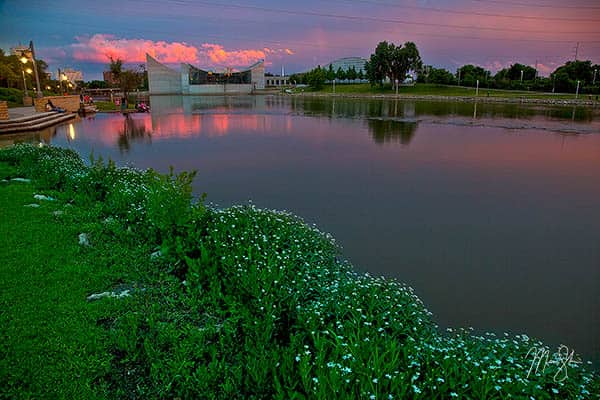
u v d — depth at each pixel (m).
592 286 4.39
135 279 3.85
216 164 11.17
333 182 9.05
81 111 30.45
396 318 3.16
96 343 2.83
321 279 3.74
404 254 5.16
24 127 18.97
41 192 6.57
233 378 2.57
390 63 72.12
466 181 9.15
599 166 10.90
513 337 3.50
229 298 3.40
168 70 93.94
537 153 13.05
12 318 3.05
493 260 5.02
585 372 2.85
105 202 5.96
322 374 2.28
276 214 5.57
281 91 95.06
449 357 2.56
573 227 6.20
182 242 4.32
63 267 3.92
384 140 16.22
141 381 2.58
